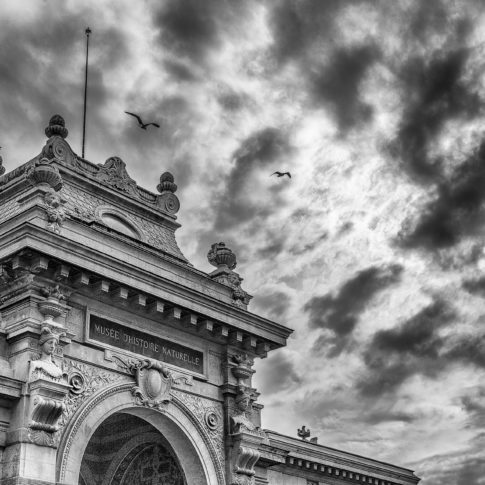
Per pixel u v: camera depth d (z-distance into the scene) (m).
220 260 44.25
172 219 44.59
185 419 37.50
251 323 40.94
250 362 41.22
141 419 39.56
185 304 37.72
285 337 42.62
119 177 42.69
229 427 39.19
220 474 38.03
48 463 30.83
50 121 40.78
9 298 33.22
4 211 37.72
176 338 38.44
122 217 41.47
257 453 39.12
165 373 36.88
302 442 50.38
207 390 39.19
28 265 32.69
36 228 32.09
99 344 34.72
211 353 40.16
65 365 33.16
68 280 33.88
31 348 32.03
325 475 51.75
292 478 49.03
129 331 36.44
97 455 40.59
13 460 30.27
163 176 46.03
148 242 41.84
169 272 40.03
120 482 40.34
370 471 55.81
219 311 39.41
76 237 35.94
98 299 35.31
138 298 35.97
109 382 34.66
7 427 30.92
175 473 38.66
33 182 35.22
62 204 35.53
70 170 39.81
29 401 31.00
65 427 32.19
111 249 37.47
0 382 30.69
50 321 32.53
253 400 40.94
